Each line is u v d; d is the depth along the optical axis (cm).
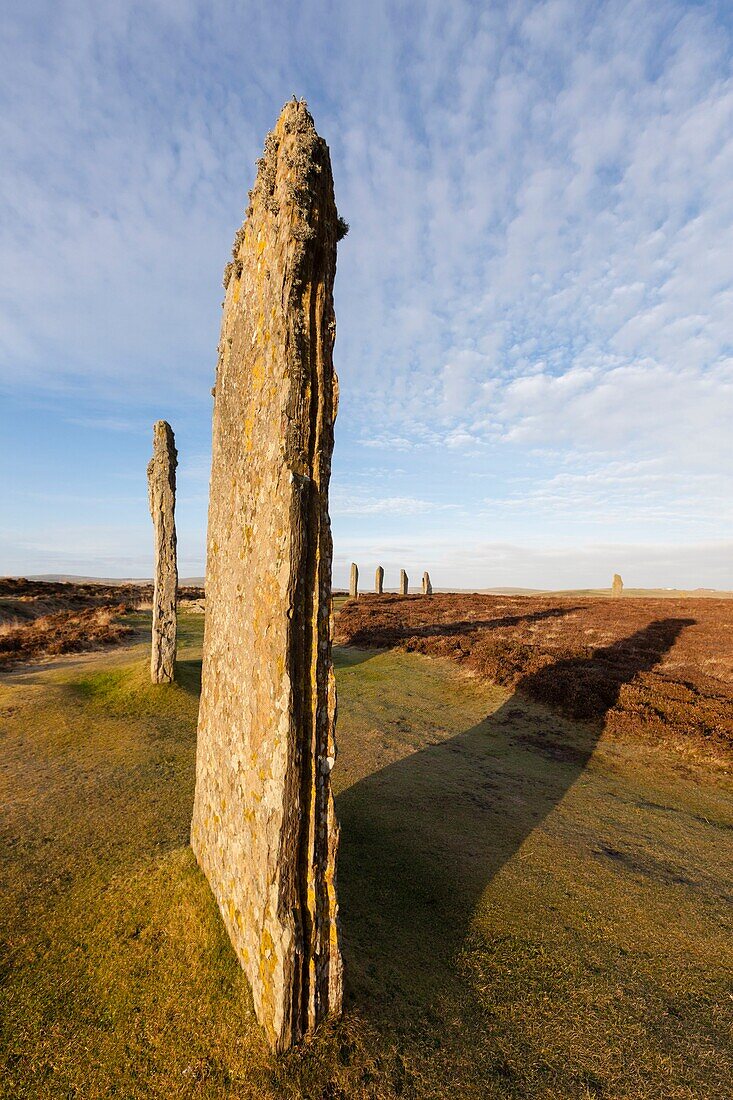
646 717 1153
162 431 1288
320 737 358
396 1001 394
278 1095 318
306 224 363
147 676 1318
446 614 2812
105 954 443
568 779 921
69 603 3098
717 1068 358
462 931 495
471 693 1455
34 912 506
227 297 532
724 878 624
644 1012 407
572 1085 341
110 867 580
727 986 441
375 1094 323
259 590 377
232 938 417
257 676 375
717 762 984
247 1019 362
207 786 514
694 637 1995
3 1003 399
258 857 365
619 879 606
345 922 491
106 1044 363
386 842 668
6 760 912
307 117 385
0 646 1841
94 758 926
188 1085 330
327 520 368
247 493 422
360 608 3050
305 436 360
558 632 2175
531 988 426
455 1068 345
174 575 1299
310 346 371
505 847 670
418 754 1023
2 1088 337
